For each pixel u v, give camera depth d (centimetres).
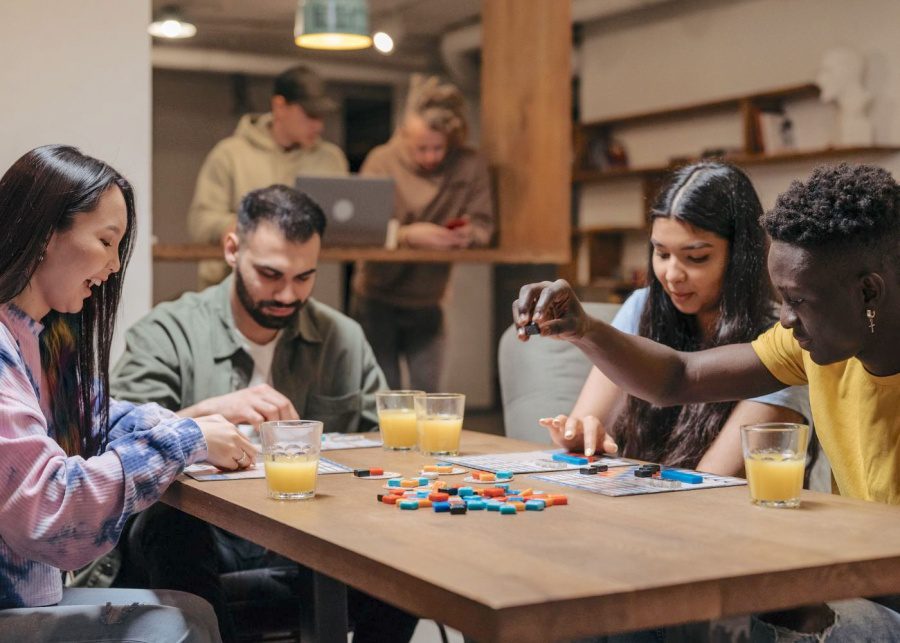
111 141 297
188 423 163
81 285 156
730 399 182
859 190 143
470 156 451
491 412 884
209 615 154
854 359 163
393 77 929
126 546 216
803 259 145
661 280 212
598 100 811
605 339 174
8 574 147
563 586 103
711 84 712
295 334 243
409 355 512
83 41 293
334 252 371
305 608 157
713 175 206
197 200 464
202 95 877
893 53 593
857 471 166
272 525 138
